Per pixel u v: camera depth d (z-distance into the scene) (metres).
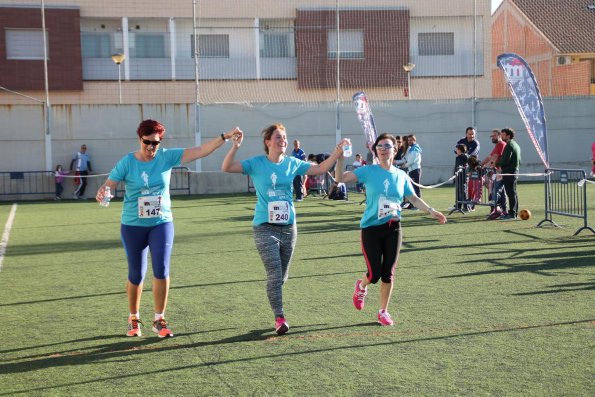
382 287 7.39
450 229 15.00
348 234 14.73
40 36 33.59
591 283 9.12
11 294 9.34
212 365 6.12
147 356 6.44
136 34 34.47
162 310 7.09
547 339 6.63
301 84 34.03
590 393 5.21
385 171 7.34
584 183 13.78
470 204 18.20
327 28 33.88
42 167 27.38
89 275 10.66
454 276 9.80
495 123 29.67
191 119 28.23
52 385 5.70
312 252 12.34
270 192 7.16
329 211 19.86
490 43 35.19
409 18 34.53
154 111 28.00
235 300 8.68
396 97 34.41
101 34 34.47
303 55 34.03
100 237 15.16
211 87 34.06
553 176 19.89
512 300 8.26
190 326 7.48
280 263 7.17
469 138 18.88
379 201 7.25
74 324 7.69
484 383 5.47
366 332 7.05
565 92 36.78
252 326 7.41
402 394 5.28
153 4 34.06
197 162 28.31
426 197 23.48
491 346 6.46
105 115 27.69
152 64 34.47
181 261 11.70
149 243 6.99
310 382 5.60
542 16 39.00
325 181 26.03
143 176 6.86
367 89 34.28
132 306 7.18
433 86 34.88
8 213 21.52
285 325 7.04
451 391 5.31
